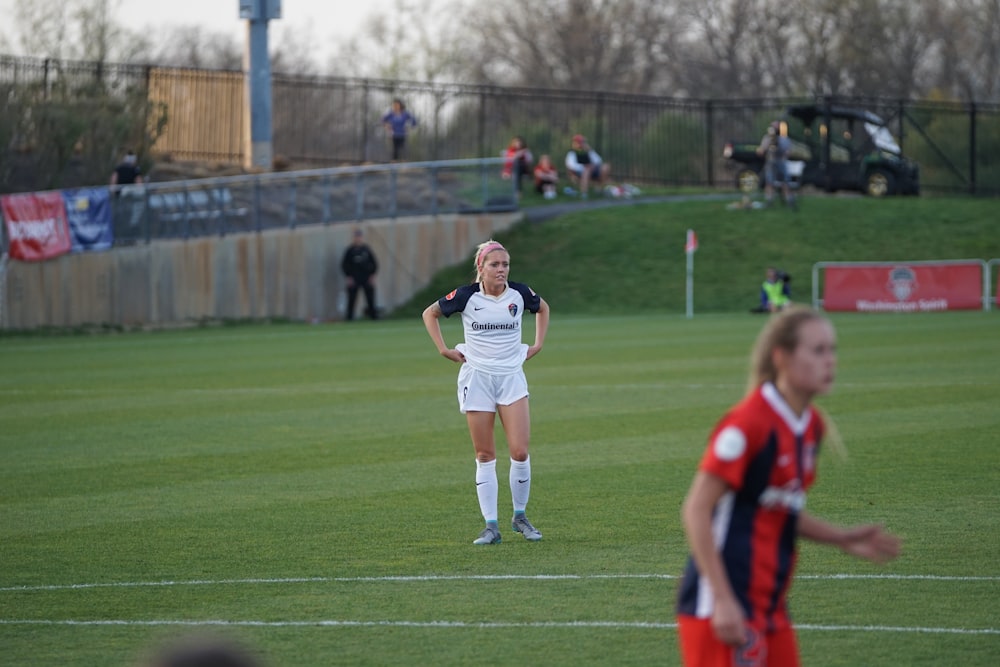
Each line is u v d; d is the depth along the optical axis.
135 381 72.00
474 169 147.00
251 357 86.19
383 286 138.62
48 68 141.75
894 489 39.03
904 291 127.56
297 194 132.88
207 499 39.41
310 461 46.03
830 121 169.62
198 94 161.50
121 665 23.45
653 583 28.72
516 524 33.78
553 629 25.31
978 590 27.72
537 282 138.25
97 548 33.03
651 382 68.38
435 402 61.97
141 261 120.19
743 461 16.03
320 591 28.50
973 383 65.12
